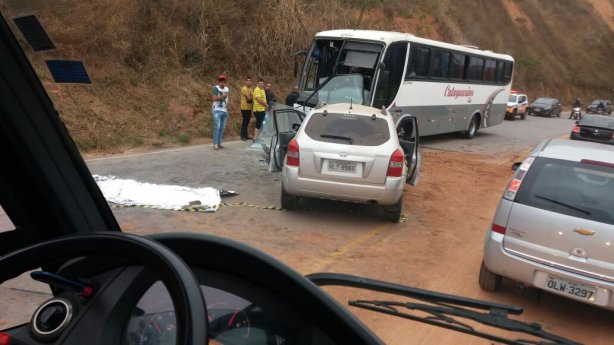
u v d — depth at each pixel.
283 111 9.01
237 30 18.36
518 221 4.62
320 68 13.18
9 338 1.35
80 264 1.53
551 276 4.43
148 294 1.41
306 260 5.58
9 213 2.04
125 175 9.08
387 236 6.71
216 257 1.57
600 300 4.23
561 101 49.28
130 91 14.01
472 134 19.80
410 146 8.20
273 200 8.08
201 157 11.33
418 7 34.94
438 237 6.85
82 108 12.38
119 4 14.55
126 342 1.34
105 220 2.25
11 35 1.91
